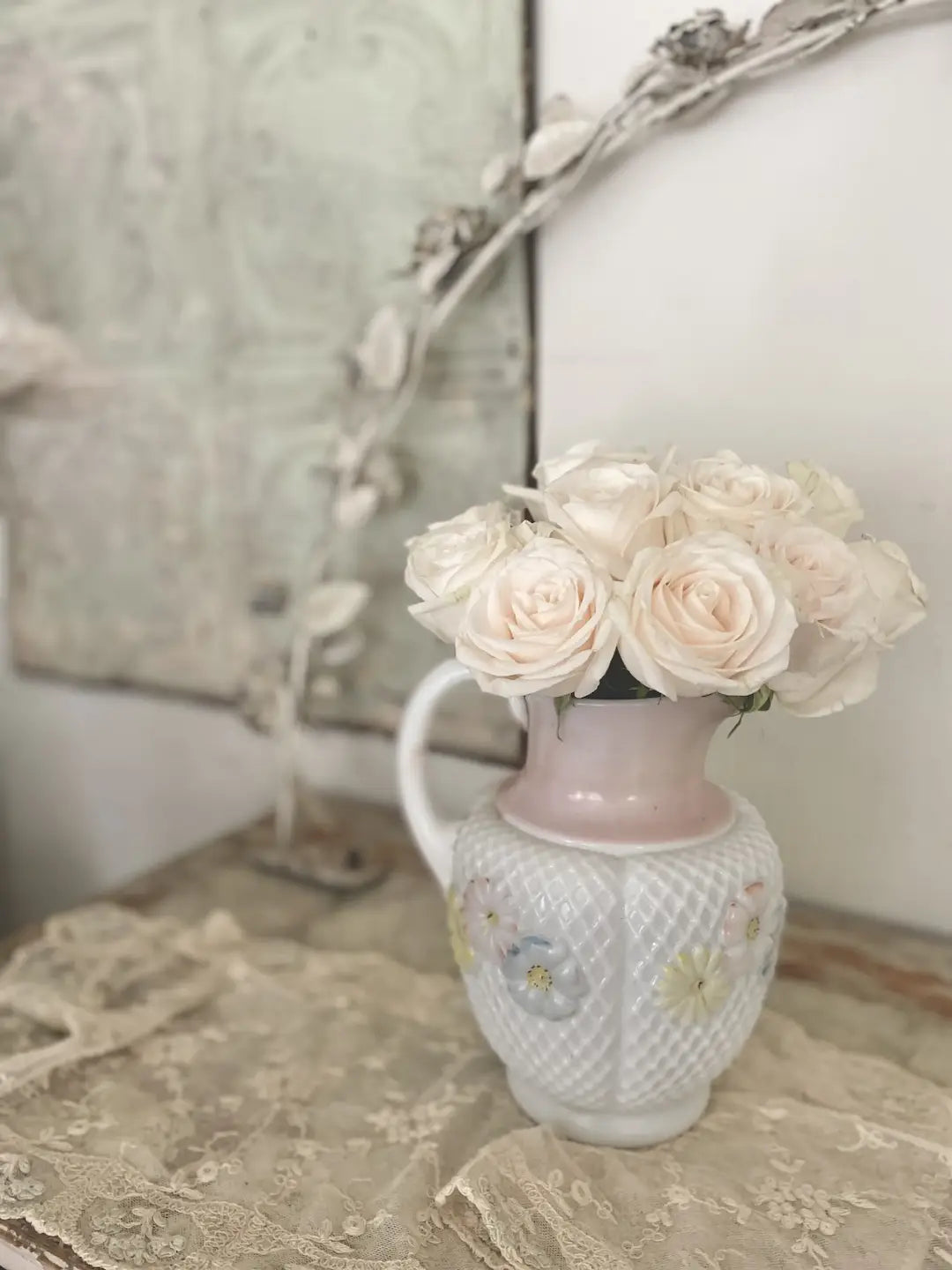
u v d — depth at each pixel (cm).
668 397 89
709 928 60
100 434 123
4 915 146
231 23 104
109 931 90
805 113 80
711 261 85
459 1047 76
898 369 81
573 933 60
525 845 63
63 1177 62
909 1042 75
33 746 139
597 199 89
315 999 81
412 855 105
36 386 125
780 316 84
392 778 112
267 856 105
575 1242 56
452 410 99
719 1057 63
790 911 91
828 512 62
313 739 116
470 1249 57
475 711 102
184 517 119
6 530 133
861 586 55
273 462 111
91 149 115
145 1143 65
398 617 106
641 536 56
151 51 109
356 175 100
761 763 91
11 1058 72
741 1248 56
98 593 128
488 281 94
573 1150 64
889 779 87
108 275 117
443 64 93
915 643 83
